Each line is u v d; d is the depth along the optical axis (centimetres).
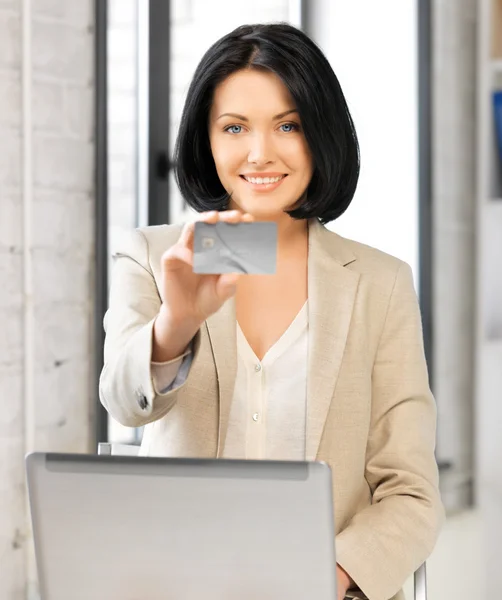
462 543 438
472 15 490
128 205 363
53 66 323
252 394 176
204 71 173
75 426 333
